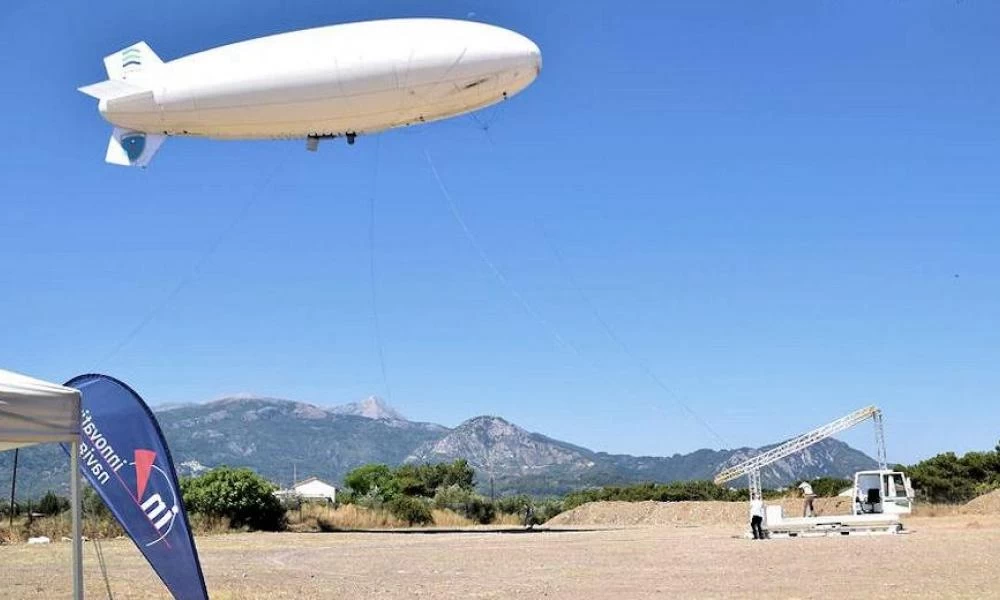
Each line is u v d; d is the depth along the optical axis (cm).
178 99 3744
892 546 3309
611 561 2948
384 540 4388
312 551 3609
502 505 7388
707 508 6856
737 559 2917
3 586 2291
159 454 1453
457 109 3653
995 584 2038
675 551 3347
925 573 2311
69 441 1334
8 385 1271
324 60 3503
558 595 2017
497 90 3578
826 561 2750
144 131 3978
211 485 5416
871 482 4875
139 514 1444
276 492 6294
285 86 3566
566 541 4147
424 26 3531
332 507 6391
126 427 1456
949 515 5988
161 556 1436
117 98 3809
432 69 3459
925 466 8531
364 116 3644
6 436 1262
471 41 3459
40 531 4397
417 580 2411
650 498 9475
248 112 3691
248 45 3691
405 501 6662
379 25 3575
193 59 3766
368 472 9619
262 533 5153
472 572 2638
